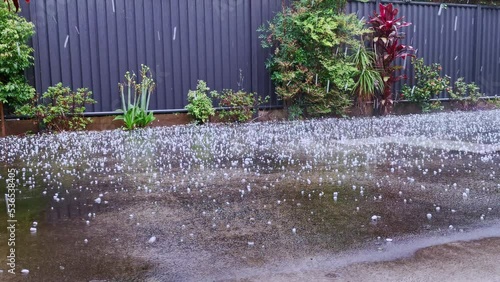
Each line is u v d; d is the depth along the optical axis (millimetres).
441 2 8461
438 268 1416
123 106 5945
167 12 6285
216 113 6680
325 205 2148
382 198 2271
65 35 5719
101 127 5992
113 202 2225
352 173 2910
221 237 1706
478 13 8609
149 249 1583
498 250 1567
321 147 4109
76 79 5828
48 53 5656
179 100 6473
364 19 7465
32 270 1402
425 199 2248
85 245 1621
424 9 8133
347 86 6988
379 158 3486
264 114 7008
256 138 4812
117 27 6004
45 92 5570
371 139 4641
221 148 4102
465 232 1759
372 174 2871
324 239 1681
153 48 6250
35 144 4469
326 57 6910
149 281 1331
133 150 4027
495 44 8945
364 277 1354
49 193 2424
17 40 5109
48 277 1353
